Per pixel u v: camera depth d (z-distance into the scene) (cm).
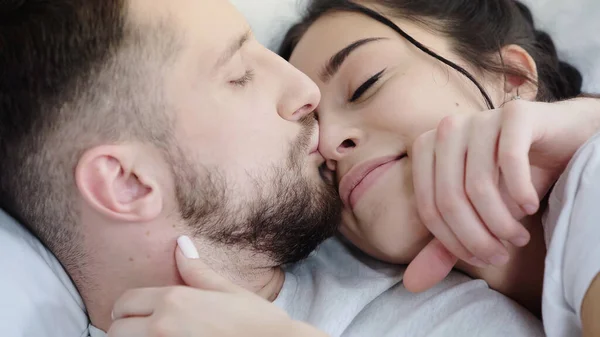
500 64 91
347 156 82
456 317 75
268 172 72
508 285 81
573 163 64
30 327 68
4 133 66
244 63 72
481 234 66
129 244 69
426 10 91
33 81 64
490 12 96
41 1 64
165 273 70
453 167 66
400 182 78
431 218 69
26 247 72
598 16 114
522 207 63
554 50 108
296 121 77
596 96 91
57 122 65
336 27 89
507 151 61
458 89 83
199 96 68
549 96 98
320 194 79
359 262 88
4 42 64
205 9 69
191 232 70
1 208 74
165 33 66
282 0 116
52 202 69
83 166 65
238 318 56
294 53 94
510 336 72
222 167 69
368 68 82
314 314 76
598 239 59
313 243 79
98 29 64
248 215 72
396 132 80
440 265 72
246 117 71
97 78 64
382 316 77
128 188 67
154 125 66
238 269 75
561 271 63
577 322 62
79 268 73
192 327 56
